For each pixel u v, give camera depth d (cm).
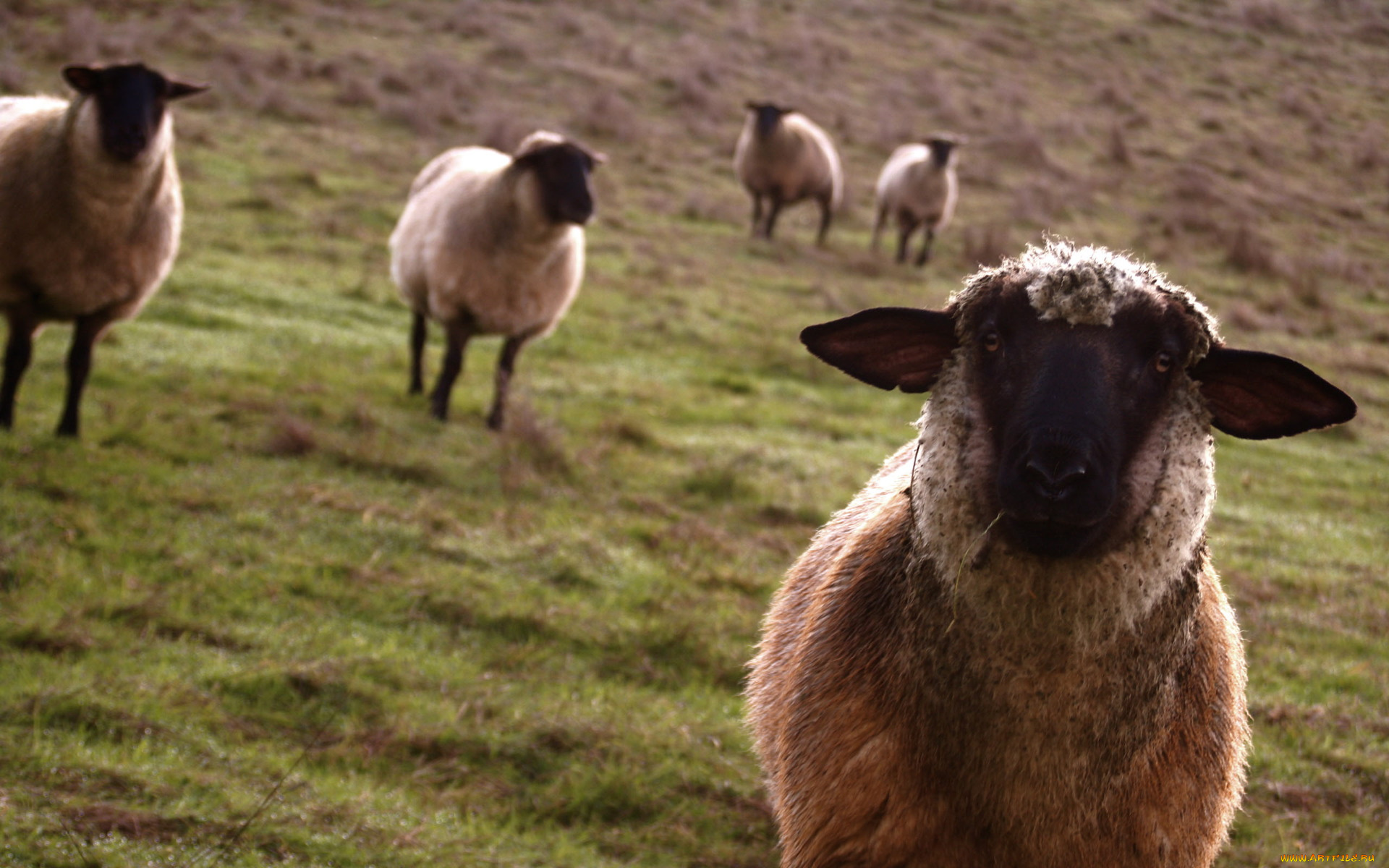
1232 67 3762
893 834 316
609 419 1076
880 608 333
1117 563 298
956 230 2348
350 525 741
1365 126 3406
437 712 546
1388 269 2345
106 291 805
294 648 582
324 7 2866
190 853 407
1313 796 573
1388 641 789
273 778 472
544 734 539
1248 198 2658
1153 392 299
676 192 2239
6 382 811
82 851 395
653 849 479
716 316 1551
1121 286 297
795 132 2064
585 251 1764
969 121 2981
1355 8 4547
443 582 677
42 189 757
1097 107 3250
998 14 3906
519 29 3036
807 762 334
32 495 702
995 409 302
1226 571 891
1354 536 1037
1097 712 307
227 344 1138
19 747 454
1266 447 1320
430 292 1030
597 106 2533
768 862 481
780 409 1230
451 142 2186
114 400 924
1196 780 323
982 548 302
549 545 754
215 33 2508
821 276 1861
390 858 433
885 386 344
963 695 310
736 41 3300
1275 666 728
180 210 862
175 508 725
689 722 573
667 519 868
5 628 543
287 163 1875
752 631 680
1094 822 310
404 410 1038
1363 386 1581
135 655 548
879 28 3625
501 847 461
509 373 1077
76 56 2131
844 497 966
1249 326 1795
